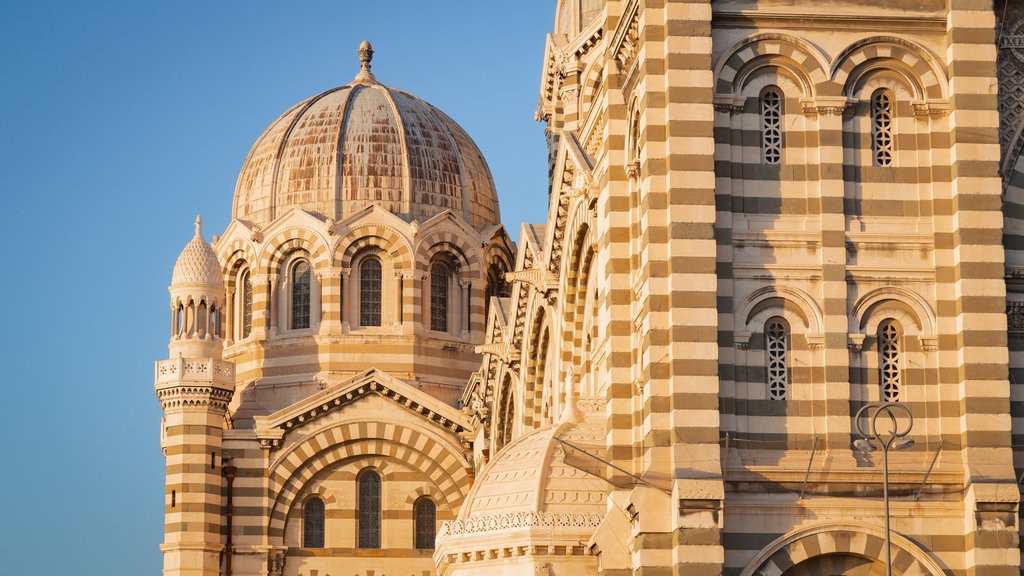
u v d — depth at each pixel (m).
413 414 158.62
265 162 168.38
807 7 85.88
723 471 81.88
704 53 84.19
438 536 98.81
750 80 85.62
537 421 124.62
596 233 100.44
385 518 157.75
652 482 81.94
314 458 157.38
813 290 84.38
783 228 84.62
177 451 151.50
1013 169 87.12
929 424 83.88
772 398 83.50
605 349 92.44
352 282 163.25
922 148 85.88
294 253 164.38
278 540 155.38
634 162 88.88
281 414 156.25
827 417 83.19
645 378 84.00
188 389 151.50
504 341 132.50
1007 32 87.88
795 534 81.81
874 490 82.69
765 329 84.06
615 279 90.38
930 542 82.56
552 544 93.38
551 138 139.75
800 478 82.25
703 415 81.62
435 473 158.25
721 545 80.56
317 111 170.75
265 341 163.00
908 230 85.12
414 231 163.38
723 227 84.12
